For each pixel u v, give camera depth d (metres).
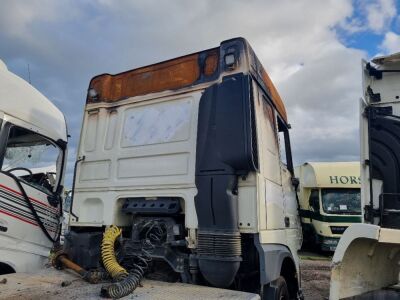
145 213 3.67
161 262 3.52
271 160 3.72
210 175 3.11
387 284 3.37
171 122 3.62
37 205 5.00
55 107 5.80
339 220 12.95
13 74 5.11
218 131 3.15
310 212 14.15
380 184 3.84
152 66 3.95
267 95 3.93
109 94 4.19
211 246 2.98
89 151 4.11
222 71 3.39
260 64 3.75
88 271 3.31
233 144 3.04
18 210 4.74
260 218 3.07
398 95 4.01
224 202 2.99
